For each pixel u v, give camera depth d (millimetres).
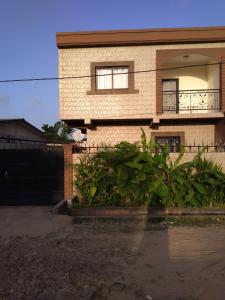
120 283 5332
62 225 9305
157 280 5492
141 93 16406
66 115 16531
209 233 8570
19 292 4938
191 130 17312
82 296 4859
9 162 12453
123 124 17406
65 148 11922
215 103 16891
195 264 6238
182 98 17703
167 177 11148
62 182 12312
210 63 17422
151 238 8078
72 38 16219
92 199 11195
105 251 6938
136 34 16141
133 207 10773
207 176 11078
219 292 5074
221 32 16016
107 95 16484
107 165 11344
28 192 12383
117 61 16438
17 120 22562
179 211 10648
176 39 16062
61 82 16531
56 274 5602
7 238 7820
